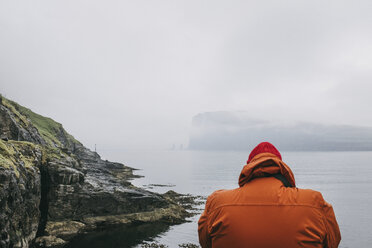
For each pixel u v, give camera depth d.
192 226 34.16
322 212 2.61
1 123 35.47
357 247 32.56
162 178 120.75
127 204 35.44
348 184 112.69
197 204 51.22
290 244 2.48
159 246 27.09
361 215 52.47
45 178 31.19
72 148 101.75
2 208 18.89
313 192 2.71
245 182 2.96
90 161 97.19
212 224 2.81
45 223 30.25
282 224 2.53
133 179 109.12
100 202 33.72
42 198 30.81
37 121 83.31
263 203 2.66
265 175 2.90
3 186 19.20
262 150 3.17
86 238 29.02
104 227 32.84
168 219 36.56
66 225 30.84
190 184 99.94
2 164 20.56
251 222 2.59
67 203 31.72
